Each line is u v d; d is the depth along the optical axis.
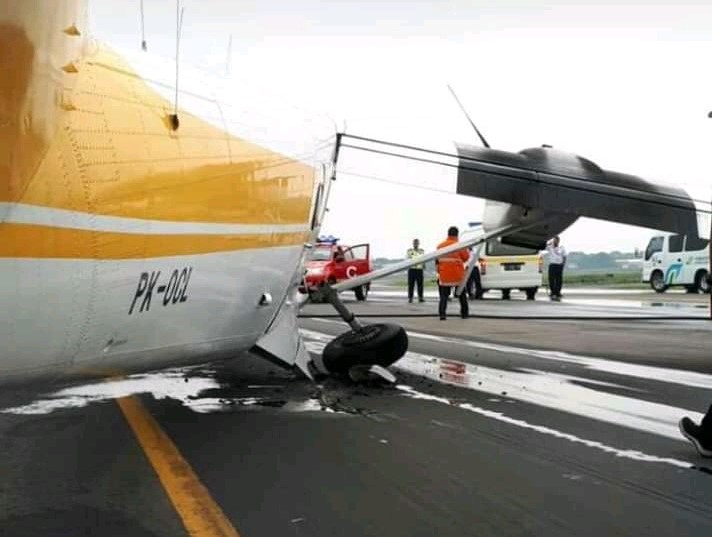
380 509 4.27
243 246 5.51
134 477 4.82
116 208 4.16
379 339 7.88
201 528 3.98
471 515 4.18
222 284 5.40
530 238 8.80
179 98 4.78
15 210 3.45
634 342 11.96
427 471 4.98
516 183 8.00
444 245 15.66
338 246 25.39
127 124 4.27
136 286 4.46
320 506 4.32
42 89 2.95
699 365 9.48
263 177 5.62
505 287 26.69
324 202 6.92
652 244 30.56
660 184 9.04
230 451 5.42
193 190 4.83
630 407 6.92
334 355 8.00
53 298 3.84
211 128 5.04
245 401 7.10
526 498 4.46
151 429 6.01
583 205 8.32
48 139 3.22
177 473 4.90
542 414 6.63
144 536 3.88
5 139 2.97
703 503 4.38
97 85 4.09
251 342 6.51
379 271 8.32
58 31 2.85
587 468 5.04
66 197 3.79
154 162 4.46
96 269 4.08
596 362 9.73
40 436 5.78
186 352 5.44
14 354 3.84
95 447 5.49
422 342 11.88
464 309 16.28
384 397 7.36
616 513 4.22
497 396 7.43
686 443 5.67
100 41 4.27
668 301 23.97
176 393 7.46
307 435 5.89
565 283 43.75
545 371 8.99
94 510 4.23
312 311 19.06
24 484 4.67
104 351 4.49
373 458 5.27
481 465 5.11
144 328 4.73
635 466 5.09
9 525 4.01
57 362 4.18
